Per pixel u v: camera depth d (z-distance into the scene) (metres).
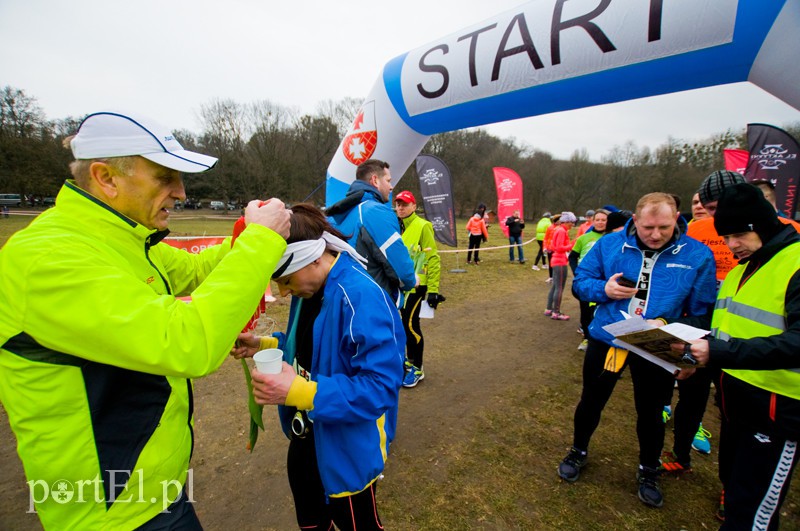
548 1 2.73
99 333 0.86
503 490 2.31
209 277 1.01
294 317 1.52
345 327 1.24
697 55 2.28
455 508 2.18
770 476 1.49
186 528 1.18
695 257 1.98
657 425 2.13
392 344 1.23
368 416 1.19
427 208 9.13
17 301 0.87
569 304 6.96
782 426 1.44
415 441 2.82
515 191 12.16
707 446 2.68
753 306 1.55
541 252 10.66
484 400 3.42
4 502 2.20
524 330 5.44
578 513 2.14
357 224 2.63
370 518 1.44
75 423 0.95
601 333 2.19
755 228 1.55
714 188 2.23
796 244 1.48
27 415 0.93
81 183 1.04
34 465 0.95
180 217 27.50
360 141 4.11
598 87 2.67
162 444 1.08
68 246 0.91
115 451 1.00
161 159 1.03
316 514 1.56
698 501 2.22
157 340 0.89
